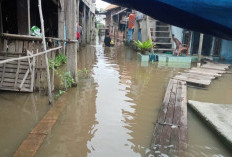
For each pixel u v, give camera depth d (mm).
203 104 5922
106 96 6602
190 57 14156
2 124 4617
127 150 3924
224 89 8211
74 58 7109
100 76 9047
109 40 22094
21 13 7887
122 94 6879
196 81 8445
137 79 8930
